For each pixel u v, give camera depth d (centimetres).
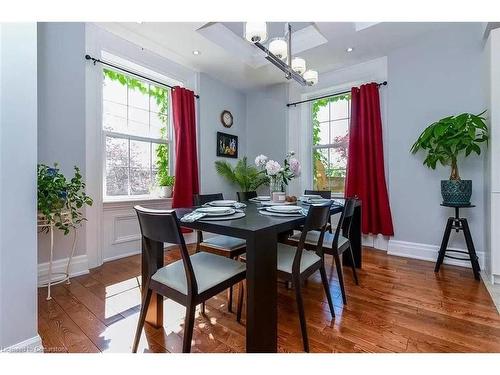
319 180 408
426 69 288
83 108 250
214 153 411
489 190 226
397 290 209
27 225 122
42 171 194
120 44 289
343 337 147
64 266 233
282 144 430
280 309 181
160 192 344
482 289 209
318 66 360
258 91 459
